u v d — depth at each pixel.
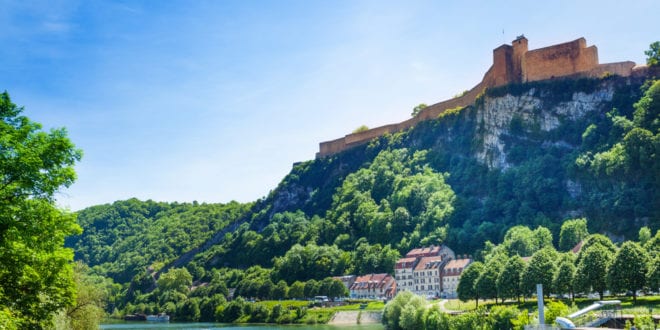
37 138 41.97
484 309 119.94
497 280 137.88
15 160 39.72
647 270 110.06
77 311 99.38
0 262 39.47
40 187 41.62
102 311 108.19
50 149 41.69
